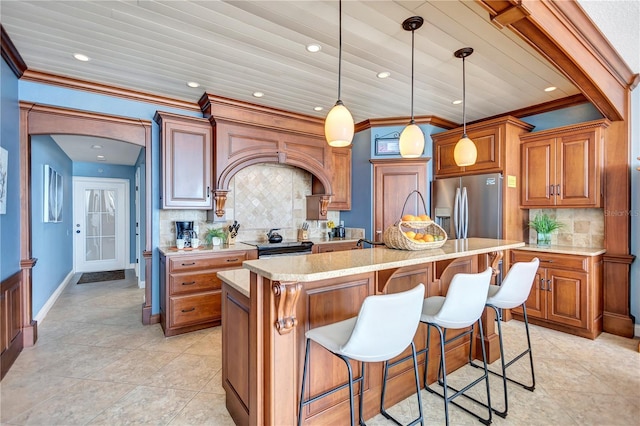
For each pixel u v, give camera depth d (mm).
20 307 2865
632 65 2881
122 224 6961
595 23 2191
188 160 3506
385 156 4473
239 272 2152
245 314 1729
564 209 3754
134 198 6969
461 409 2021
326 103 3820
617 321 3193
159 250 3500
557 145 3506
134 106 3494
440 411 2012
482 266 2637
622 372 2467
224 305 2045
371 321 1329
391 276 1852
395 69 2920
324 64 2826
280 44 2488
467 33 2336
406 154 2441
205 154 3607
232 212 4188
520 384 2287
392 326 1381
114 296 4719
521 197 3797
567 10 1952
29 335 2943
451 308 1720
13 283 2660
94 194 6723
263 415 1540
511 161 3691
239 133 3746
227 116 3684
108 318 3742
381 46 2520
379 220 4488
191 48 2549
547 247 3561
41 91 3027
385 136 4500
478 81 3188
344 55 2664
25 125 2939
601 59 2543
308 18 2158
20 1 1959
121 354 2789
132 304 4312
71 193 6273
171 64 2816
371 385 1950
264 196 4465
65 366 2566
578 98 3555
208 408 2033
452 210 4066
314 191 4777
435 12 2092
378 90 3418
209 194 3637
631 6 2016
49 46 2508
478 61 2766
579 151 3348
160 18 2150
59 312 3969
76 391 2213
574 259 3186
